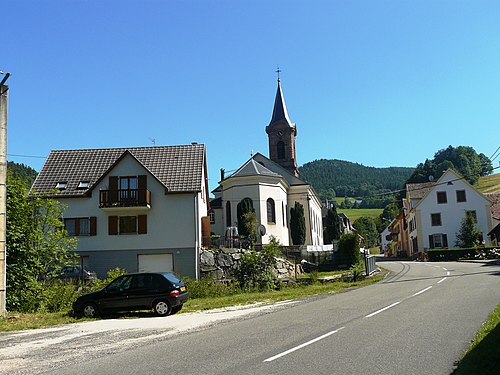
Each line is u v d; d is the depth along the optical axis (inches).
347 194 6117.1
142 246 1443.2
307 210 2160.4
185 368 328.2
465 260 1903.3
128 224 1460.4
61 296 828.6
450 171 2401.6
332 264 1646.2
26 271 816.9
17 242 829.8
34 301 803.4
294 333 456.1
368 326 478.0
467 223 2239.2
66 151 1667.1
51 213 919.0
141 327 560.4
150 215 1455.5
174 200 1459.2
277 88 2687.0
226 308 745.6
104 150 1664.6
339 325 492.1
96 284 950.4
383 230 4662.9
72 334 521.0
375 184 6245.1
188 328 533.0
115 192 1439.5
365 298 761.6
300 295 901.2
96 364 353.1
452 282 951.6
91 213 1466.5
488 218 2337.6
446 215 2379.4
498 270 1194.6
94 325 600.7
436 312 554.3
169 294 695.1
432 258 2043.6
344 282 1198.9
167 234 1443.2
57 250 895.1
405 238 3061.0
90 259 1446.9
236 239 1594.5
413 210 2471.7
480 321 479.2
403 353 352.5
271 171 2049.7
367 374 297.0
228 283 1025.5
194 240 1437.0
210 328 522.9
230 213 1893.5
